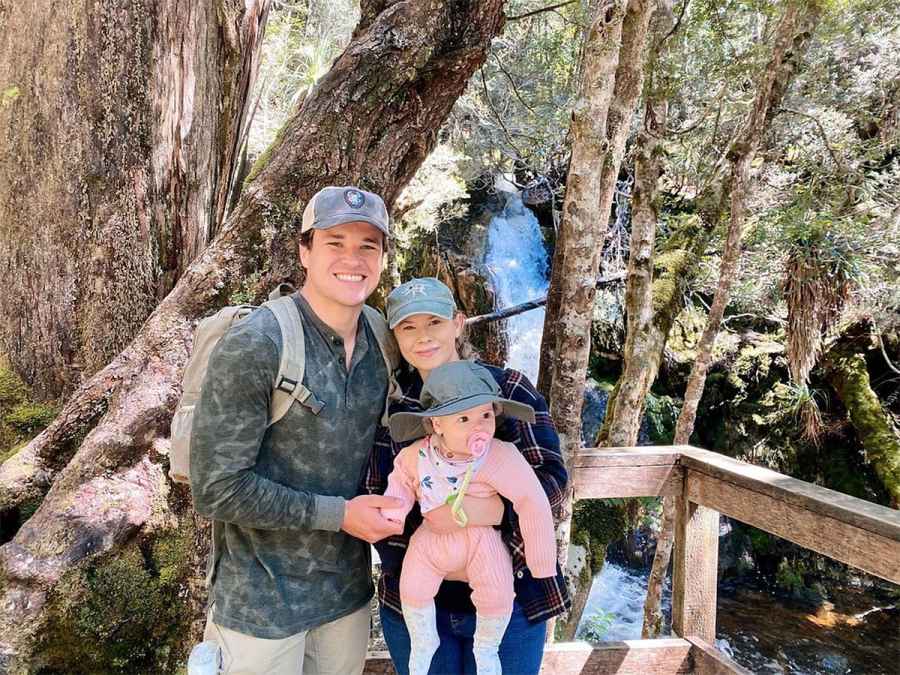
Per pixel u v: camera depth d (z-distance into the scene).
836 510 1.73
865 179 5.36
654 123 4.03
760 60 5.02
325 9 9.02
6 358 2.98
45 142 2.88
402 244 7.70
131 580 2.35
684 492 2.40
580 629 5.61
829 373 6.98
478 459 1.46
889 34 5.52
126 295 2.94
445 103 2.95
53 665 2.21
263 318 1.46
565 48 6.88
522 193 9.65
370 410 1.58
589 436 7.62
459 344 1.71
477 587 1.45
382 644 3.50
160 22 2.92
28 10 2.90
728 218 5.17
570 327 2.38
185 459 1.53
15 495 2.51
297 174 2.69
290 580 1.52
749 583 6.79
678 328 7.65
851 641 5.75
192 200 3.16
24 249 2.93
